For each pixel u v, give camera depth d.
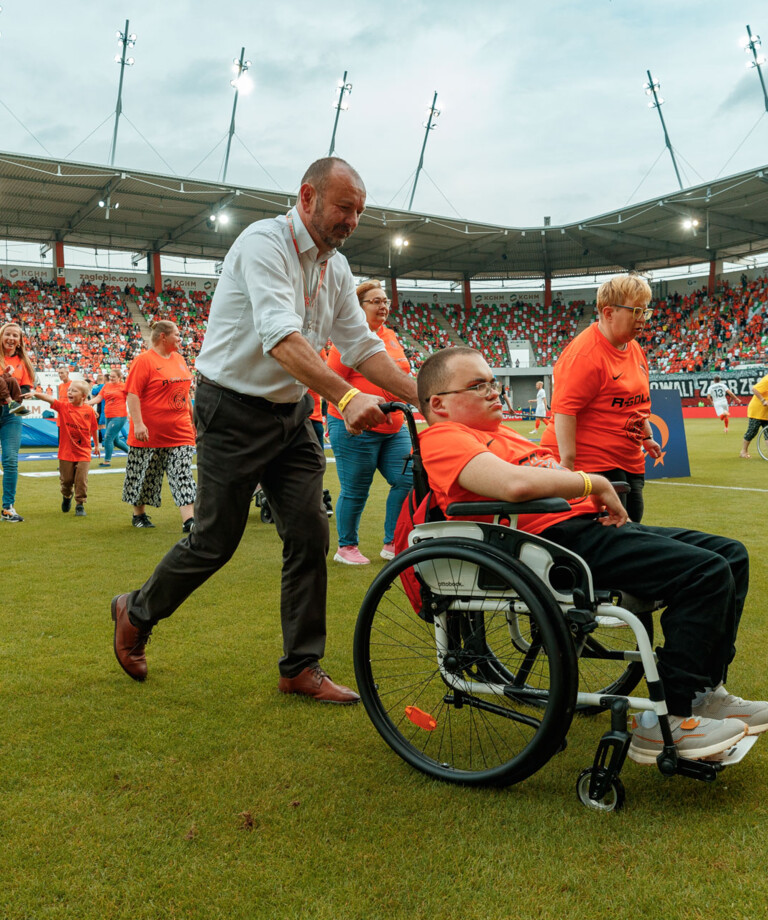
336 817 1.74
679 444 9.04
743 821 1.68
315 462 2.51
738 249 37.50
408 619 3.34
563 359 3.05
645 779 1.92
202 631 3.21
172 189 27.20
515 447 2.08
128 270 34.44
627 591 1.90
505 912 1.40
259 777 1.94
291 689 2.51
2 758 2.02
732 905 1.39
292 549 2.47
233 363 2.31
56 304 31.42
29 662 2.80
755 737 1.87
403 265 39.97
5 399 6.04
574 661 1.72
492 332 42.03
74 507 7.09
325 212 2.19
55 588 3.94
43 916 1.39
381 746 2.13
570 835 1.65
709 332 35.97
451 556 1.87
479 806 1.79
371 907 1.42
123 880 1.50
